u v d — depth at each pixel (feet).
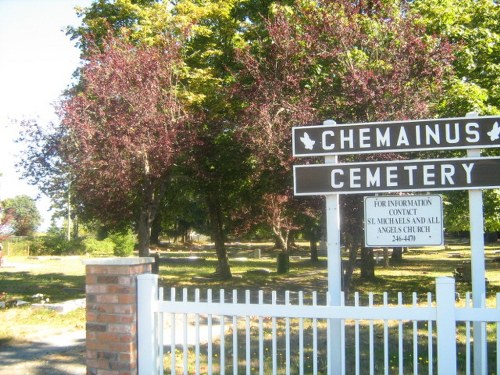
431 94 39.19
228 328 32.58
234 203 67.92
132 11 55.93
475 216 19.83
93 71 45.24
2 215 41.04
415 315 17.42
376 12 41.37
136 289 19.47
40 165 46.32
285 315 18.13
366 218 20.57
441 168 20.03
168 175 51.13
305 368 23.70
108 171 42.45
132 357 19.07
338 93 39.83
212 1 58.90
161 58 47.55
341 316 17.78
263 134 39.40
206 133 51.31
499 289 53.88
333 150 20.77
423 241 20.17
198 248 158.71
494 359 25.22
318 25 40.14
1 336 31.40
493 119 19.81
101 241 139.23
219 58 60.64
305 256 118.01
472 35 49.47
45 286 60.49
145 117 43.86
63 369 24.56
